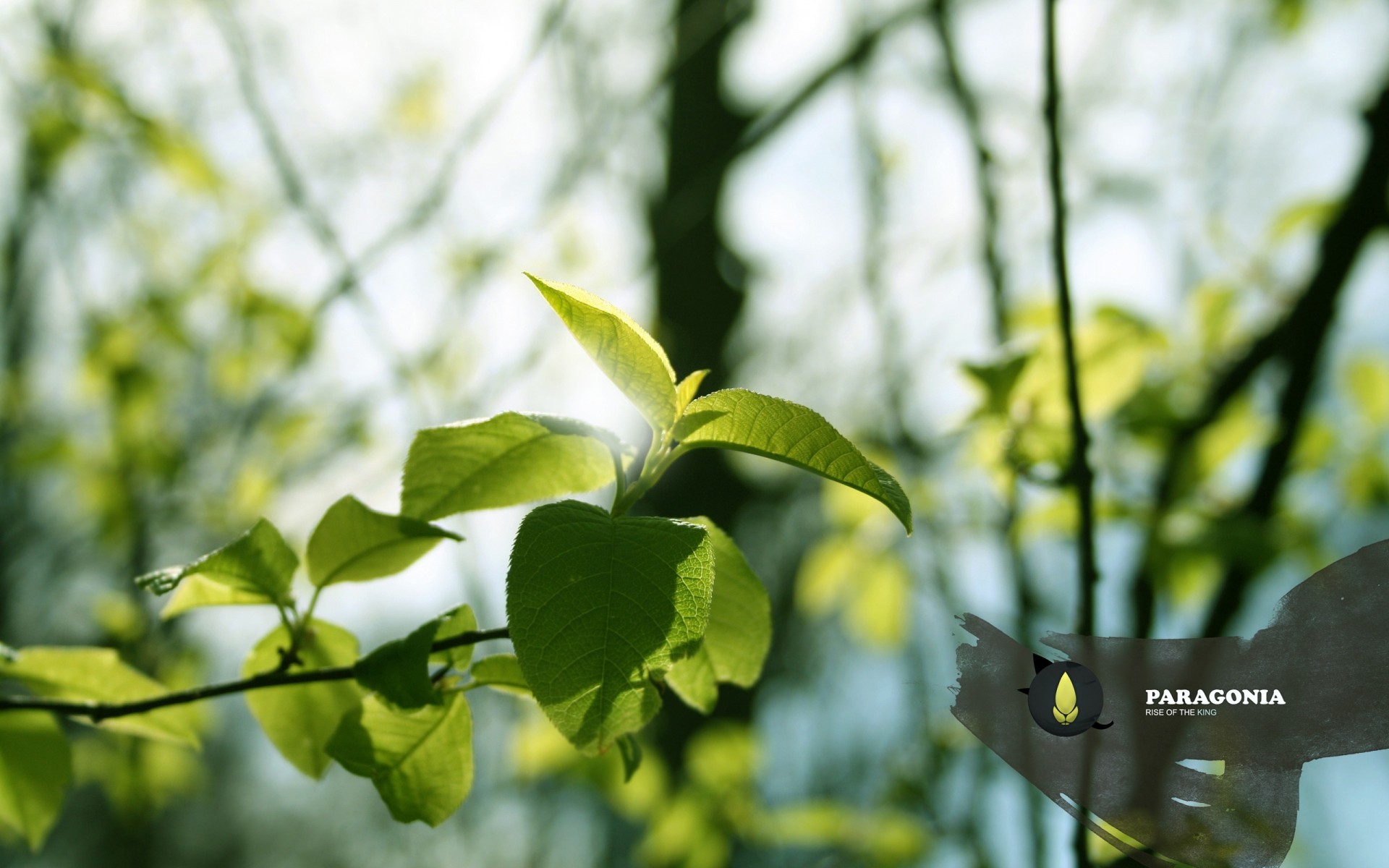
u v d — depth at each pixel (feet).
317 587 2.66
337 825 13.96
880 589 4.70
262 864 14.03
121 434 6.82
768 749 7.28
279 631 2.71
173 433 7.46
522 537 2.45
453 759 2.63
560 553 2.45
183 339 6.91
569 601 2.43
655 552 2.46
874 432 5.11
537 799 7.59
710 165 8.40
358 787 13.61
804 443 2.53
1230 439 3.24
